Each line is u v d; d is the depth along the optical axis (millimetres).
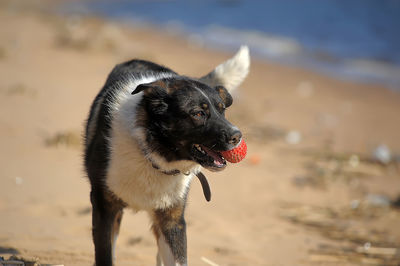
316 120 15539
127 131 5238
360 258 7734
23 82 14555
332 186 10875
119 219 6156
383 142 13945
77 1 40000
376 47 28625
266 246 7871
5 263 5348
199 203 9273
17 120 11539
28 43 20172
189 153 5172
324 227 8891
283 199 9945
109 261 5410
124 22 32062
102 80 16094
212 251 7395
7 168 9133
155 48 23734
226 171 11047
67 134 10766
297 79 20953
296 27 33562
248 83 19484
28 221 7340
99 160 5391
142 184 5305
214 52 24578
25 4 34469
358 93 19469
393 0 43375
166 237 5504
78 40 20406
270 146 12984
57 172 9328
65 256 6312
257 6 41344
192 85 5203
